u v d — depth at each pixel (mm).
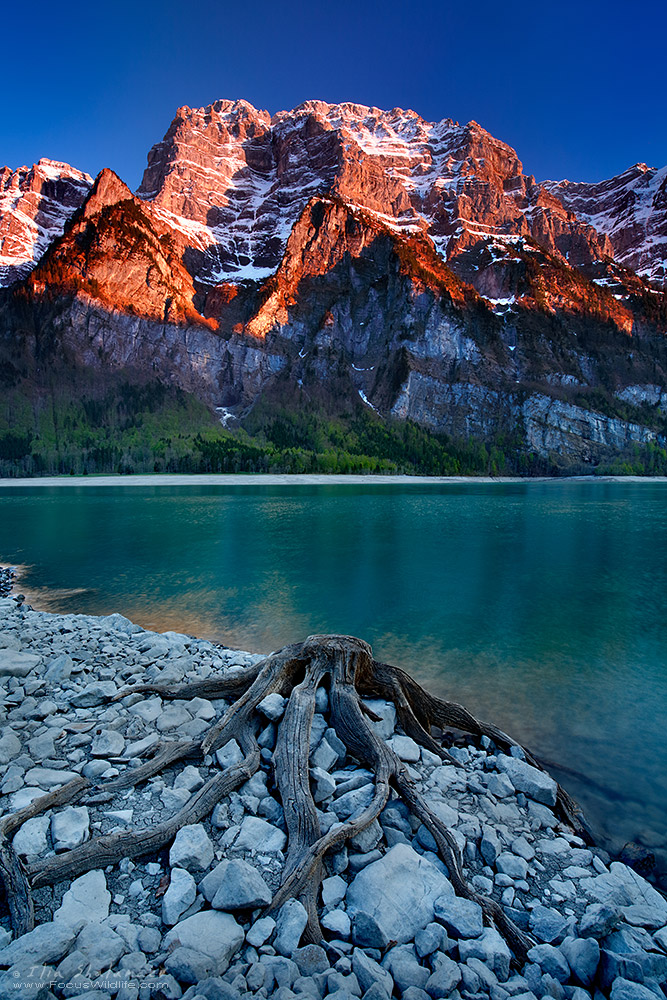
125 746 7484
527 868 5875
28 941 4047
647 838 6867
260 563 29875
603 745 9492
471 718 9125
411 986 4070
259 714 7941
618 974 4312
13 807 5887
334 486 126688
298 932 4422
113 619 15250
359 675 9109
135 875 5145
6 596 20984
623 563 30609
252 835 5688
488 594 22688
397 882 5105
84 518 55531
